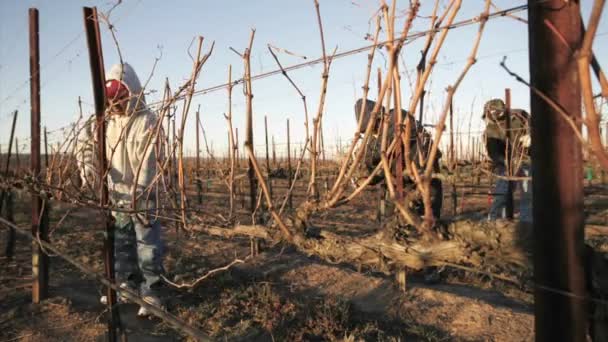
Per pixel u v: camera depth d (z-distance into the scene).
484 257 1.62
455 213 8.20
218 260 6.02
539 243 1.26
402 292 4.49
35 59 4.29
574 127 1.06
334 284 4.85
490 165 5.86
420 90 1.60
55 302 4.46
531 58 1.25
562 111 1.08
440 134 1.43
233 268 5.48
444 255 1.69
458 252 1.66
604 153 1.03
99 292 4.86
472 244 1.63
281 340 3.64
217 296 4.64
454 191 8.22
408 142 1.73
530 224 1.53
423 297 4.39
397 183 1.95
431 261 1.73
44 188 4.11
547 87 1.20
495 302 4.38
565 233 1.21
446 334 3.69
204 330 3.85
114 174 4.05
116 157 4.01
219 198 12.96
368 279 4.89
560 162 1.20
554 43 1.19
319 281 4.96
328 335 3.67
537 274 1.28
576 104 1.18
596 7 0.98
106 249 3.01
